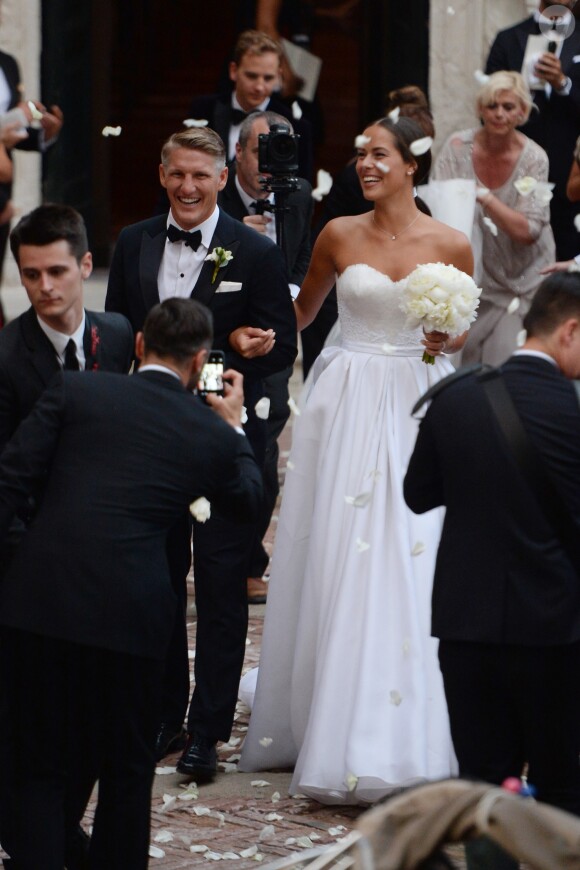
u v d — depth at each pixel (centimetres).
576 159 2861
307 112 3625
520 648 1336
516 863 1183
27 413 1512
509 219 2670
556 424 1330
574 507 1332
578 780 1384
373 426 1819
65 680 1361
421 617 1750
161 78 7412
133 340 1623
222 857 1576
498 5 4594
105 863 1400
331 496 1817
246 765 1878
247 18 5169
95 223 5306
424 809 777
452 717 1387
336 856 988
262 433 1980
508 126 2711
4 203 3169
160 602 1359
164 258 1884
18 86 3259
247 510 1420
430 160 1842
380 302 1830
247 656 2222
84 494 1346
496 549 1336
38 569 1341
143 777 1394
